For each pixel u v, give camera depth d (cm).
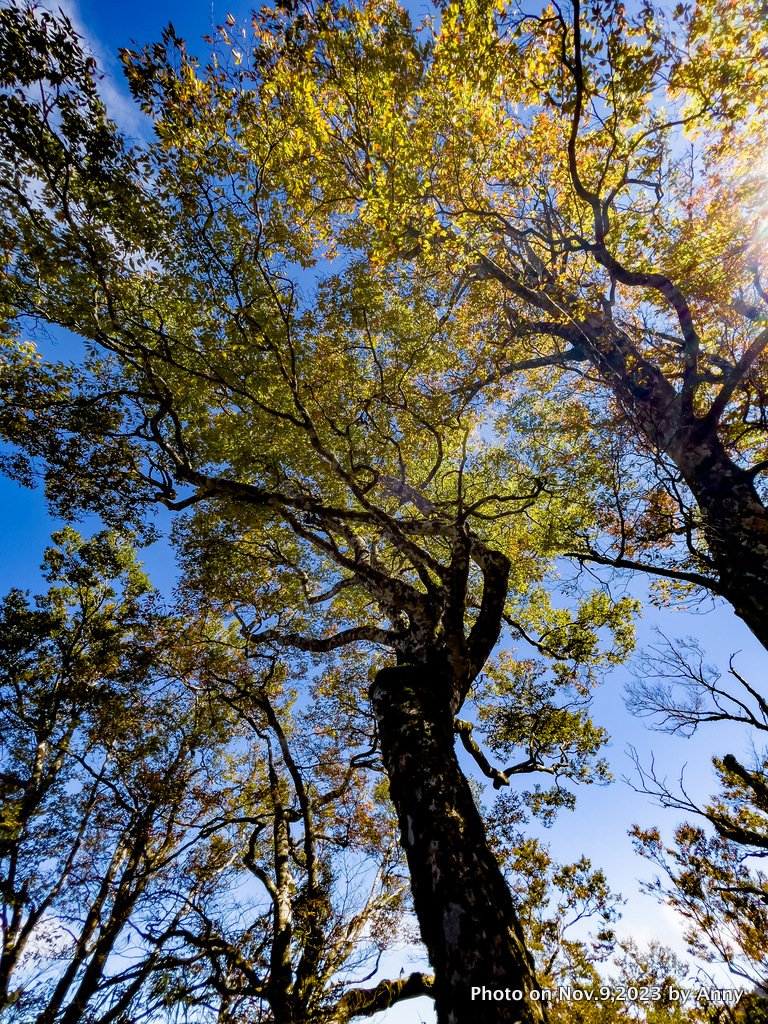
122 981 801
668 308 998
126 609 1628
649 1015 820
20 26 617
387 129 838
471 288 1061
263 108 852
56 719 1491
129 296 1007
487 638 674
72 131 722
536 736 1121
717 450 796
